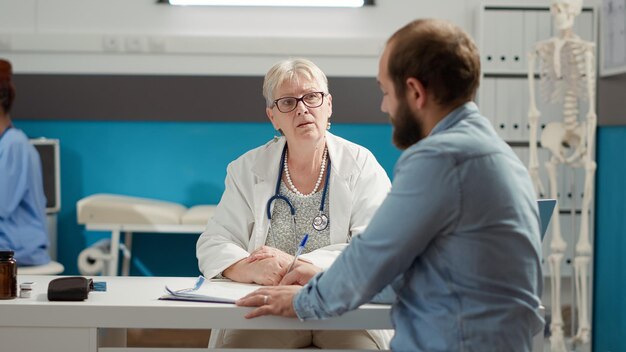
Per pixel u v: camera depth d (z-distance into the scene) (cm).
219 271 213
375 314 175
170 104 455
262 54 452
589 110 384
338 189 230
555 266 393
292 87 227
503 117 430
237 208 236
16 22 455
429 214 151
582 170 431
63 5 455
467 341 151
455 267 152
